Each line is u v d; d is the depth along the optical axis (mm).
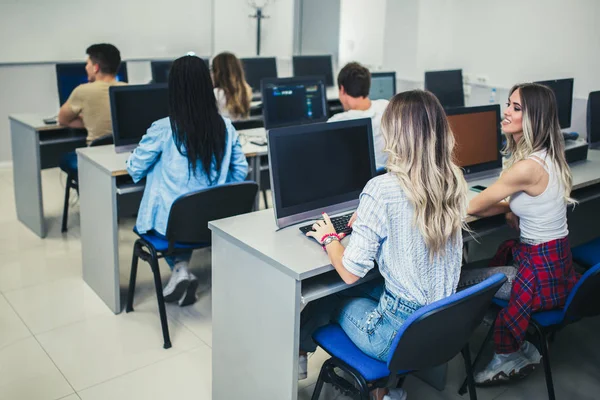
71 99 3564
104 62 3584
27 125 3674
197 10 6309
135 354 2580
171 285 2881
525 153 2189
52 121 3727
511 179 2133
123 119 3035
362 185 2273
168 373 2459
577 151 3191
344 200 2213
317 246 1922
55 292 3096
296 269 1731
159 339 2705
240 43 6836
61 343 2631
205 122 2553
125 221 4105
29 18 5207
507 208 2328
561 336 2855
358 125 2248
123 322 2834
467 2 5445
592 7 4504
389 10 6082
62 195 4594
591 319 3025
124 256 3551
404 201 1680
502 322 2203
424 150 1645
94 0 5535
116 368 2473
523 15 5008
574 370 2584
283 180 2037
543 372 2551
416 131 1643
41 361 2492
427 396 2373
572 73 4723
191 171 2605
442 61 5770
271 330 1887
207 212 2506
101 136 3461
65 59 5492
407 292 1714
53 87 5477
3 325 2752
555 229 2158
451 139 1694
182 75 2492
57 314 2875
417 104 1646
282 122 3602
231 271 2035
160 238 2678
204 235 2572
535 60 4980
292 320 1787
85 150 3057
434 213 1662
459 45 5594
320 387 1927
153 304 3012
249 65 5316
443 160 1671
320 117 3814
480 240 3219
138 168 2625
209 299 3102
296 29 7609
